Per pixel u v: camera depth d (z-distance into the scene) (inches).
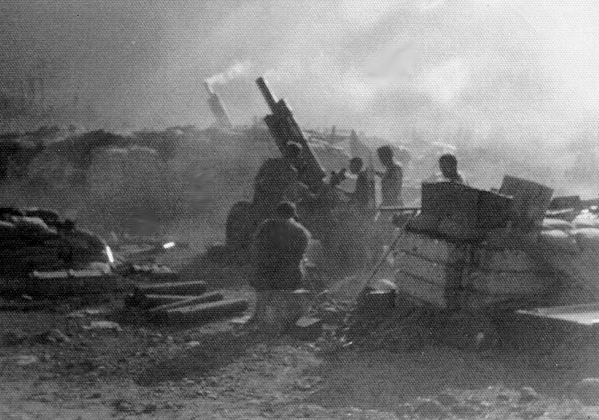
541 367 263.0
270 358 290.7
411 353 290.0
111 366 278.2
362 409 223.6
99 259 452.4
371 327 319.6
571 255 301.4
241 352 299.9
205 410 224.7
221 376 266.1
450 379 253.3
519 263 298.7
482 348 286.5
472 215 302.2
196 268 536.4
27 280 402.3
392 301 334.6
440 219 317.4
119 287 422.3
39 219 442.6
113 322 354.3
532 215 303.1
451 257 301.9
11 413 220.1
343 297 414.0
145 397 240.7
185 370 273.7
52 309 383.6
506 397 227.8
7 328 338.3
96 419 214.5
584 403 224.8
